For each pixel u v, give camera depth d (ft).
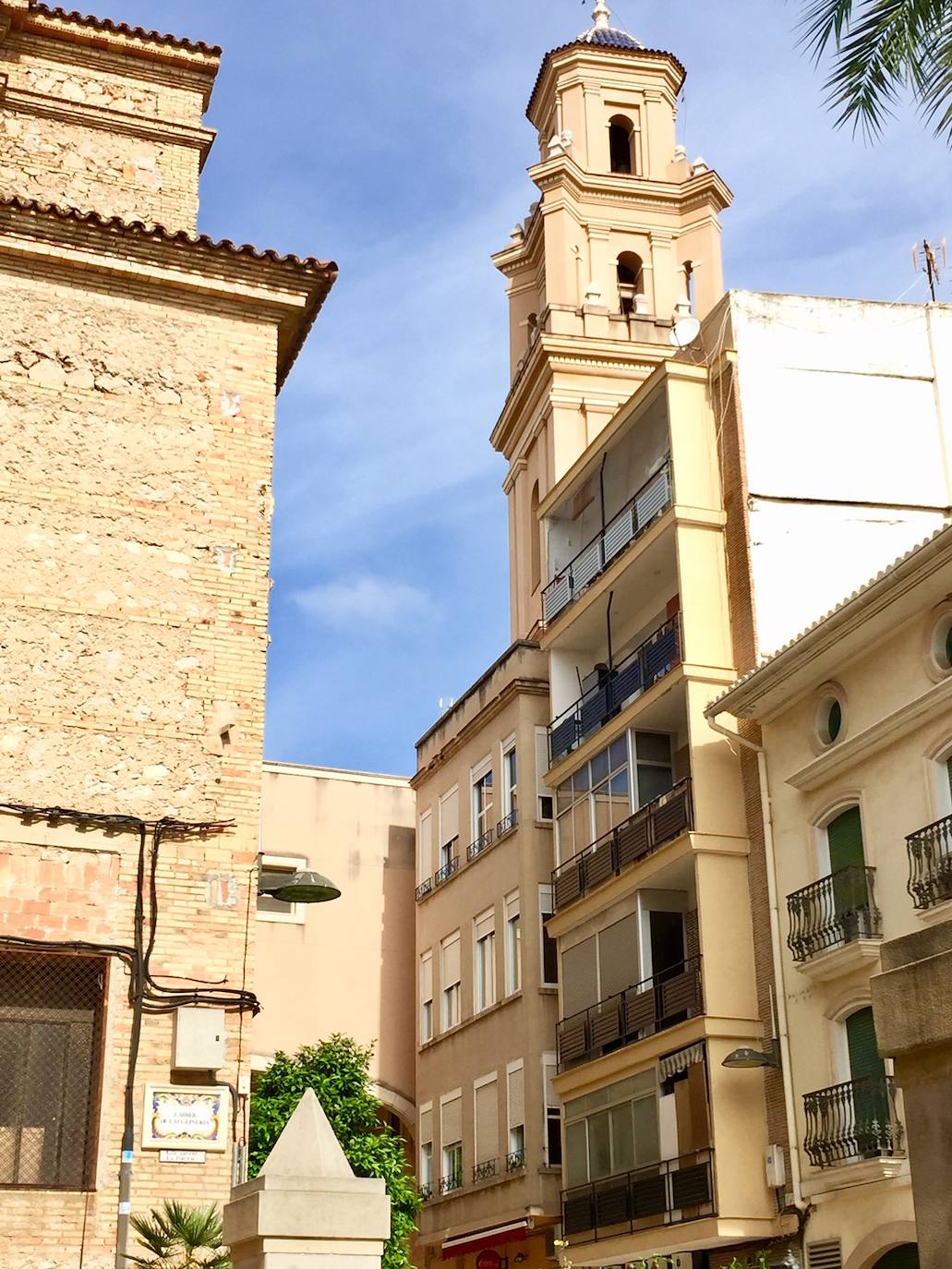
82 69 59.98
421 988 113.50
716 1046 75.31
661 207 129.29
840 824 73.10
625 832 86.74
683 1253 79.56
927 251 91.61
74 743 48.11
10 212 51.57
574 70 132.98
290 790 117.19
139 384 52.65
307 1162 36.32
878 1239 65.57
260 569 52.24
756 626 81.46
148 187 59.57
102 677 49.14
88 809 47.55
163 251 53.31
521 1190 93.50
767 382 86.38
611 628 98.32
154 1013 46.16
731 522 85.10
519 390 125.59
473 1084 102.53
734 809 80.12
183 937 47.14
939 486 87.25
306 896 50.60
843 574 84.02
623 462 95.35
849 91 37.55
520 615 123.34
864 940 67.72
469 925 106.83
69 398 51.67
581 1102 87.76
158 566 50.98
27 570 49.42
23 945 45.47
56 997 45.85
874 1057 68.13
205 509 52.21
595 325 121.70
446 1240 102.58
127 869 47.39
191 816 48.60
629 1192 80.69
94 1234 43.62
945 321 90.43
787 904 75.00
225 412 53.47
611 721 89.40
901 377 88.63
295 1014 111.55
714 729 78.79
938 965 22.07
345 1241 35.37
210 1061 45.85
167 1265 43.11
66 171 58.59
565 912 91.71
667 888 84.89
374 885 117.39
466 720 112.57
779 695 76.64
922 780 67.10
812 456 85.71
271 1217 34.99
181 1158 44.98
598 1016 87.40
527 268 135.54
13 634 48.60
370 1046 99.66
